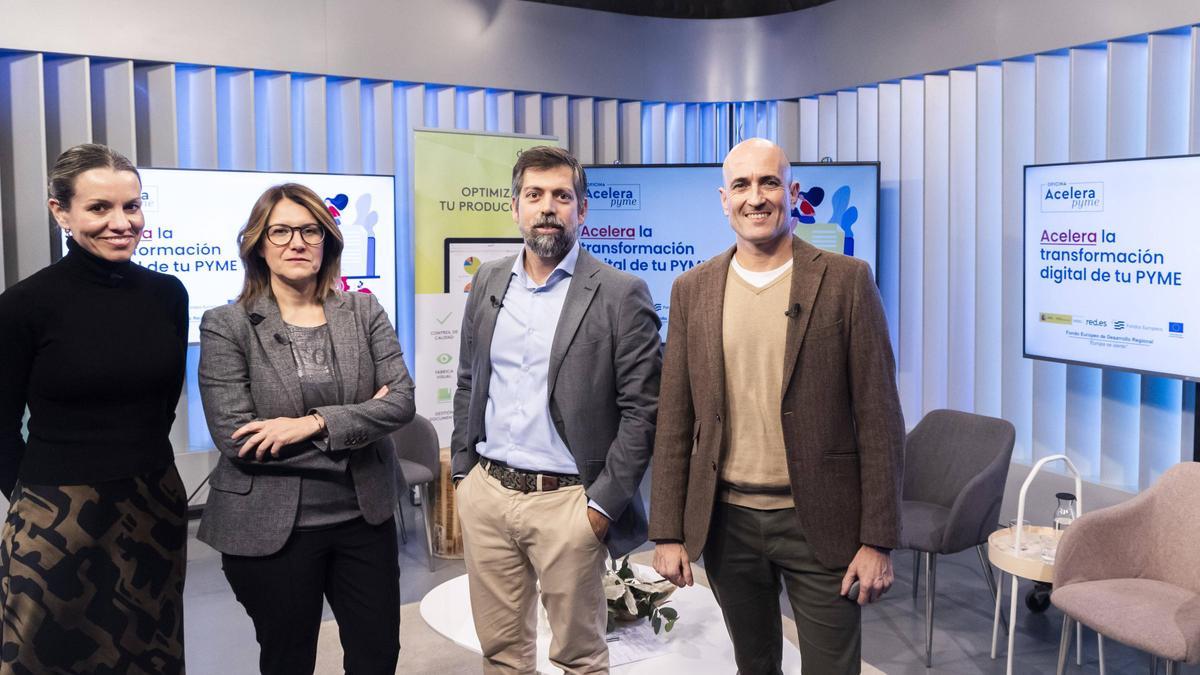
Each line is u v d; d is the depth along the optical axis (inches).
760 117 264.1
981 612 159.8
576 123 261.1
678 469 95.9
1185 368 157.6
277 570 89.5
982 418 156.9
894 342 230.4
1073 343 176.4
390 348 98.3
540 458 98.3
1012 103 198.7
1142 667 138.6
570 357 96.9
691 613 124.4
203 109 210.8
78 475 89.0
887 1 223.6
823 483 89.0
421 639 149.7
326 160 225.5
